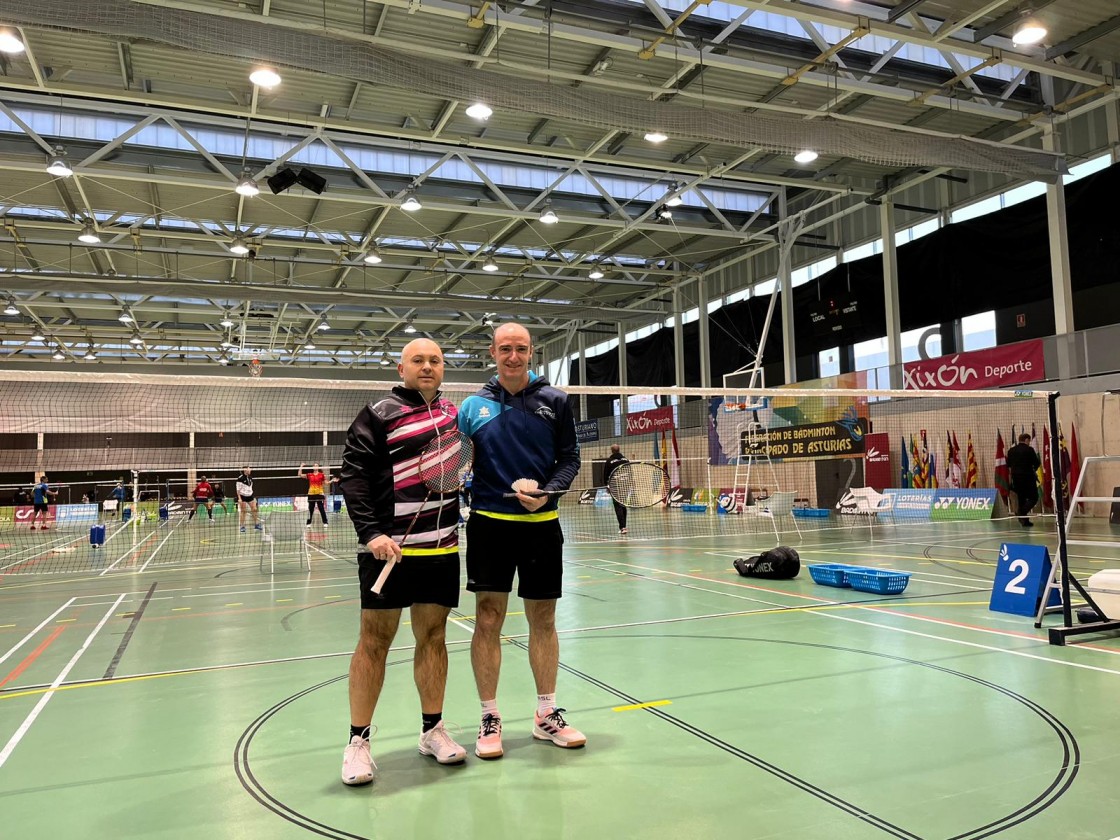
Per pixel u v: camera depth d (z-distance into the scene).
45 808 2.63
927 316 18.45
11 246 19.97
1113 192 14.68
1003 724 3.27
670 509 22.59
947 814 2.42
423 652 3.03
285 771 2.94
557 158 17.12
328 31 9.95
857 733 3.20
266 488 34.50
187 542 15.34
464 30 11.27
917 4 10.35
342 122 13.75
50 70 11.94
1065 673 4.09
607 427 27.69
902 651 4.64
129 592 8.16
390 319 29.42
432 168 16.02
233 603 7.25
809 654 4.61
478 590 3.09
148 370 34.59
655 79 12.99
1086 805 2.46
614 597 6.93
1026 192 16.55
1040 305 16.19
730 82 13.20
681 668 4.35
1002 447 15.42
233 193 16.75
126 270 22.95
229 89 12.74
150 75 12.14
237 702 3.91
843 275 20.58
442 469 2.93
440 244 21.69
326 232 20.33
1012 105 14.34
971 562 8.82
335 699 3.93
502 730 3.38
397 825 2.44
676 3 11.20
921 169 18.08
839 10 10.43
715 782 2.72
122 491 24.03
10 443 31.50
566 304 25.06
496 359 3.21
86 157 14.38
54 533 20.11
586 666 4.45
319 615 6.48
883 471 17.61
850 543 11.23
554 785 2.73
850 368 20.72
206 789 2.78
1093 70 13.84
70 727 3.55
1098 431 13.96
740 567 8.17
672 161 16.62
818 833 2.31
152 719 3.65
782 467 20.22
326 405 36.41
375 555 2.71
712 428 20.00
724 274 25.22
